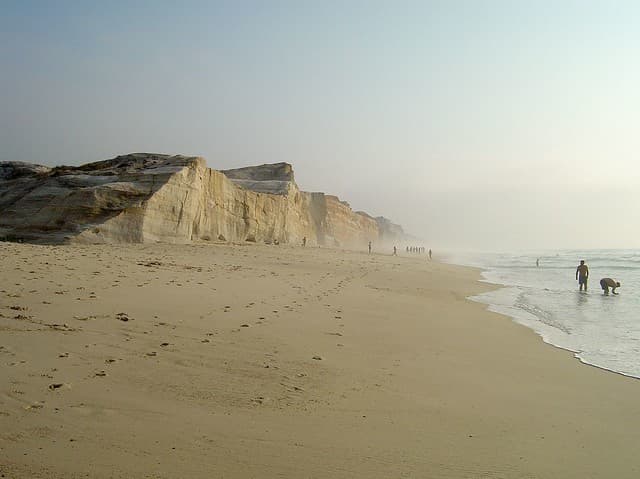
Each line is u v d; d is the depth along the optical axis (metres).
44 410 5.65
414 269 36.44
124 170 35.03
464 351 11.09
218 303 13.57
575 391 8.51
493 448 5.71
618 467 5.37
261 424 5.87
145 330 9.79
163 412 5.95
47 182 33.38
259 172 67.94
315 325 12.12
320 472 4.75
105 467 4.46
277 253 35.09
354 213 106.94
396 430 6.05
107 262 19.33
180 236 33.00
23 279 13.72
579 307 20.80
